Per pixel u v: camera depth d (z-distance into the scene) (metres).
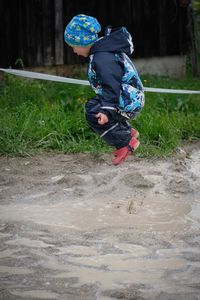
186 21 21.73
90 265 7.97
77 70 20.02
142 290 7.36
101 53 7.94
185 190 10.73
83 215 9.64
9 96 15.95
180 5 21.28
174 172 11.66
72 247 8.48
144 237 8.82
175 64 21.73
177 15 21.61
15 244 8.55
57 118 14.03
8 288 7.39
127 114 8.16
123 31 8.08
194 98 16.83
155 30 21.39
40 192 10.61
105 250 8.40
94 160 12.31
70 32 8.09
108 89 7.80
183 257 8.21
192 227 9.22
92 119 8.24
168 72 21.62
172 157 12.55
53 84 17.64
